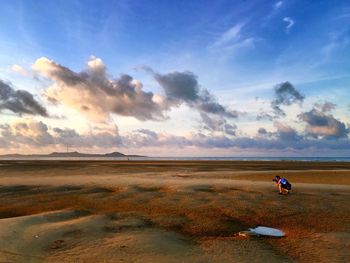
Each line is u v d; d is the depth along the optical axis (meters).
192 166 62.38
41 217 14.37
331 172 42.88
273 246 10.91
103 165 65.75
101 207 17.83
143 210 16.89
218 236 12.30
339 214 16.09
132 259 9.22
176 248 10.38
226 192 22.83
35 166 59.44
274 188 25.19
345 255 9.90
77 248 10.23
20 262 8.84
